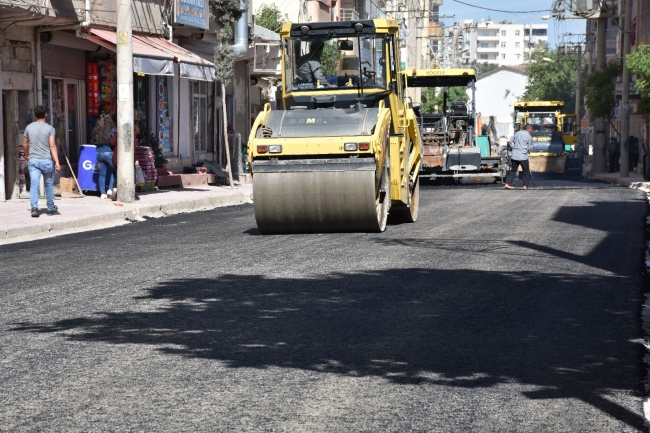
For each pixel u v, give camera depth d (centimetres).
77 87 2630
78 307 867
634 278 1058
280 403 552
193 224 1816
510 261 1190
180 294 937
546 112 6084
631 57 3819
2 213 1864
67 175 2548
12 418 521
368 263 1163
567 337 740
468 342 720
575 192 2908
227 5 2847
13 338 732
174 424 510
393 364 648
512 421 518
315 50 1661
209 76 2722
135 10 2791
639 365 646
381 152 1485
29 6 2062
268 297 919
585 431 501
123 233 1634
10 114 2281
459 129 3431
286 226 1515
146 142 2936
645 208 2189
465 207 2177
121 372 623
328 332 755
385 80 1644
